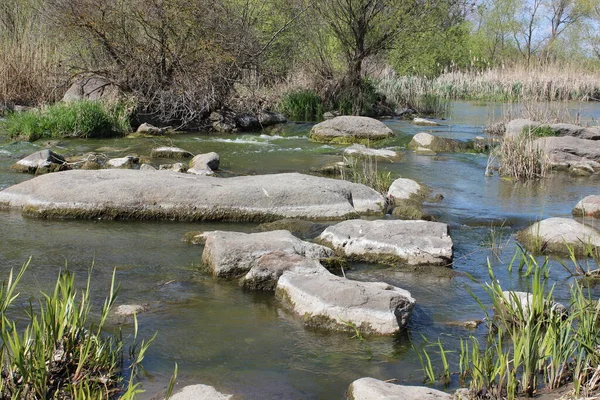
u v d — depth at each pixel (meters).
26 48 16.72
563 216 7.97
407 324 4.64
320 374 3.94
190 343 4.29
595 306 4.38
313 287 4.81
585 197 8.45
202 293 5.17
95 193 7.32
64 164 9.59
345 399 3.64
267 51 18.78
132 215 7.27
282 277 5.11
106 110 14.04
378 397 3.44
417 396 3.49
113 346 4.16
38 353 3.47
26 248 6.15
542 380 3.87
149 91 15.05
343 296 4.63
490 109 22.05
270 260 5.35
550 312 4.06
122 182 7.48
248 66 16.61
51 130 13.05
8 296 3.78
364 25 19.20
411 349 4.31
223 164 10.78
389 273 5.76
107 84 14.98
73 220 7.17
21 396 3.34
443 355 3.88
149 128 13.92
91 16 14.60
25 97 16.44
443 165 11.40
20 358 3.32
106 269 5.66
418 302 5.12
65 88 15.94
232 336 4.41
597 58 38.22
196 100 15.18
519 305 4.11
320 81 20.17
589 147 11.77
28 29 16.89
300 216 7.41
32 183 7.63
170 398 3.55
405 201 8.43
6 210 7.45
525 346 3.67
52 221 7.11
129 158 10.31
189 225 7.15
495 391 3.66
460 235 7.07
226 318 4.70
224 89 15.78
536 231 6.70
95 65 15.74
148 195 7.37
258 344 4.30
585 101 25.11
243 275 5.47
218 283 5.39
